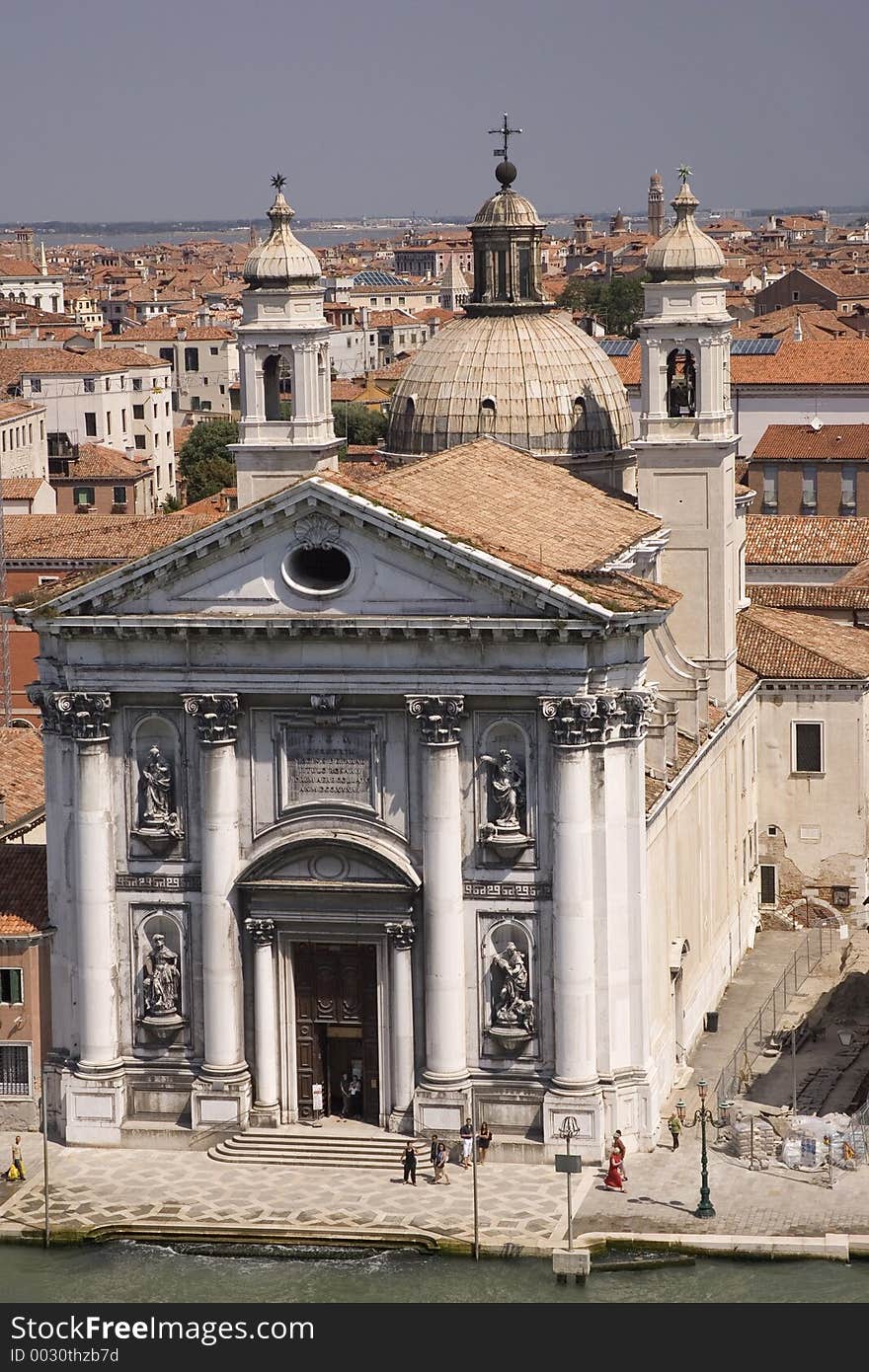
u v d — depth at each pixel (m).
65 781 174.12
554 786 166.38
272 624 166.75
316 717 168.75
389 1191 165.38
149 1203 164.75
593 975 168.38
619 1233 157.88
